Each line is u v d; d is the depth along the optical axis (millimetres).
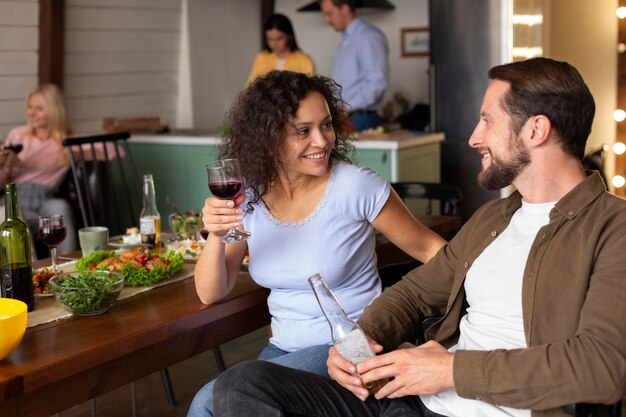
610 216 1615
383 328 1950
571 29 6477
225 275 2070
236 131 2090
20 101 5348
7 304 1780
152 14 6133
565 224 1661
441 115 5223
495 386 1570
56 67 5387
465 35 5051
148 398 3250
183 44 6520
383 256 2645
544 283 1644
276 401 1735
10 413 1648
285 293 2141
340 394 1812
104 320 1962
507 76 1722
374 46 5523
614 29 6398
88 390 1801
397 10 7574
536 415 1590
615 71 6441
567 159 1705
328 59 7844
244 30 7113
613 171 6543
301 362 1983
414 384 1667
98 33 5738
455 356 1631
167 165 5465
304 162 2031
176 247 2676
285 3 7895
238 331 2176
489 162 1764
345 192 2084
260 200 2090
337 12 5566
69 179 4891
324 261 2086
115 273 2082
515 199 1834
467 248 1879
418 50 7543
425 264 2043
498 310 1741
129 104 6242
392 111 6793
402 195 3525
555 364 1526
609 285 1547
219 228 1909
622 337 1512
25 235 2020
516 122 1700
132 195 5605
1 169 4500
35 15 5188
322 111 2025
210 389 1970
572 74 1675
